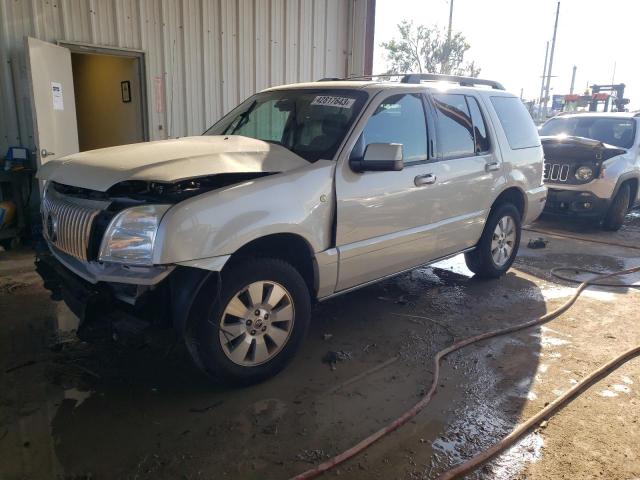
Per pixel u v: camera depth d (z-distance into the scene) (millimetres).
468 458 2783
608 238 8234
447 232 4742
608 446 2926
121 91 8438
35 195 6988
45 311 4555
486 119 5207
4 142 6809
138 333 2920
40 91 6461
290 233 3402
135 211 2914
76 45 7156
